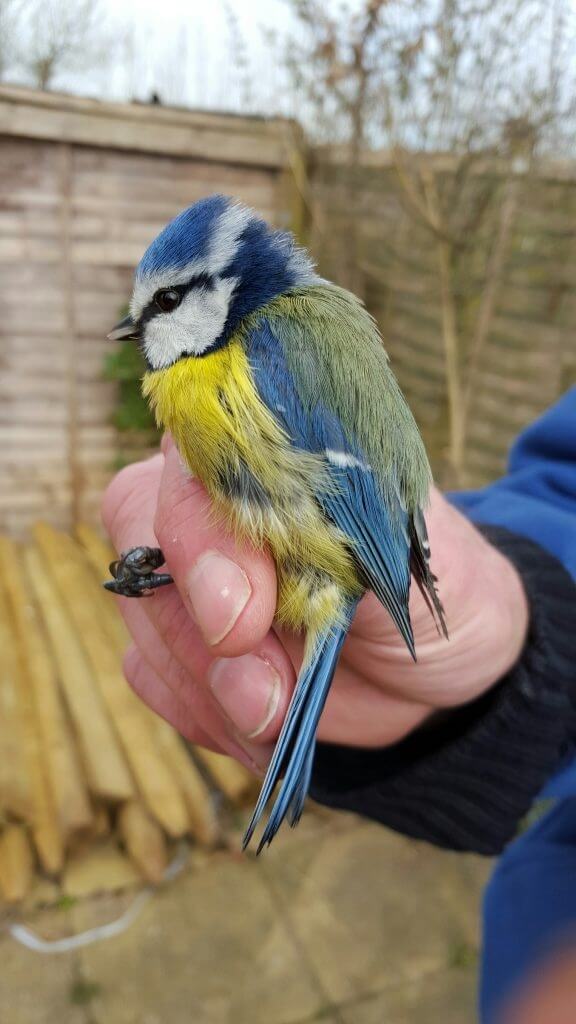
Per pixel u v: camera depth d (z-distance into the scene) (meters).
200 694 0.14
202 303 0.13
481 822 0.13
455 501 0.19
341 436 0.12
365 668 0.13
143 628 0.15
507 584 0.13
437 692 0.13
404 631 0.11
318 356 0.12
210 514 0.12
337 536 0.12
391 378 0.12
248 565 0.12
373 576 0.12
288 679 0.12
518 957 0.14
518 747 0.13
